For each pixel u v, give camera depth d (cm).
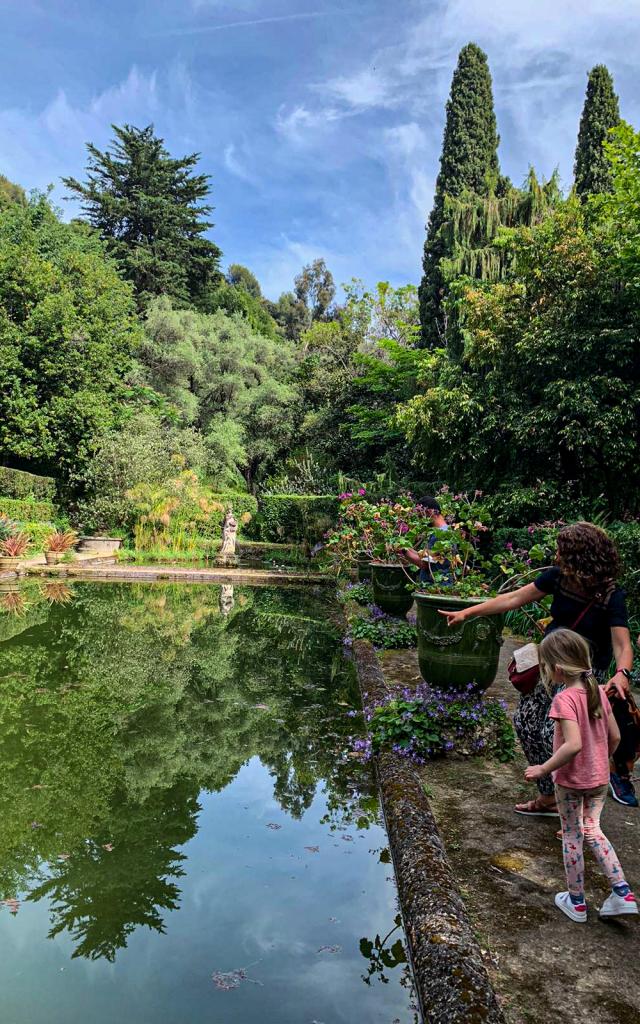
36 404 2047
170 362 2600
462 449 1074
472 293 1099
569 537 247
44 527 1802
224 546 1852
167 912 244
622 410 894
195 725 468
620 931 206
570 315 938
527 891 228
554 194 1708
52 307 2047
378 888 266
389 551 675
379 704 423
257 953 221
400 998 198
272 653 734
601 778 210
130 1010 186
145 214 3123
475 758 362
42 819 313
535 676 286
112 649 712
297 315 5059
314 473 2388
